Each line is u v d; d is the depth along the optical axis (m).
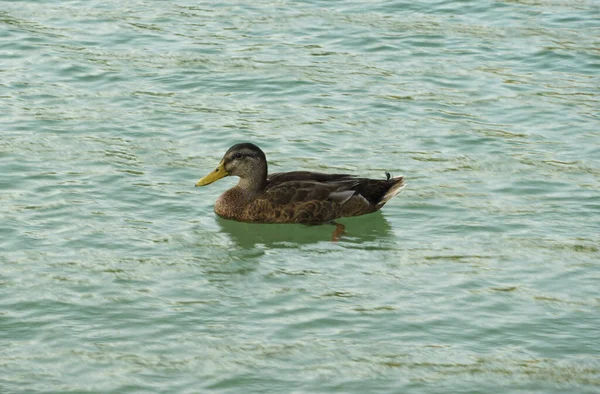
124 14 26.34
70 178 17.73
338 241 16.08
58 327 13.20
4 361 12.41
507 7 27.19
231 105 21.17
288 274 14.88
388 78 22.69
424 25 25.91
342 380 12.17
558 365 12.53
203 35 24.94
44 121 20.03
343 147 19.33
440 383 12.16
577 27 25.78
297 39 24.84
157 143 19.31
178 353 12.69
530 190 17.70
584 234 16.06
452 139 19.72
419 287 14.45
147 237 15.86
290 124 20.28
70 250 15.27
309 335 13.15
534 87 22.31
